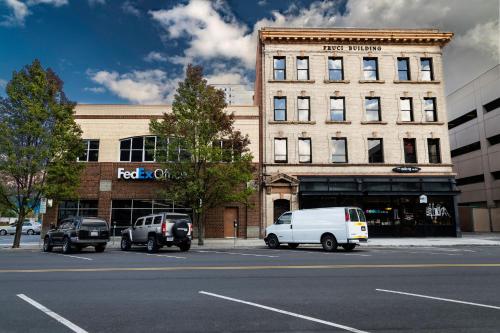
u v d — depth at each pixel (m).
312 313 6.12
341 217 17.95
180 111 23.17
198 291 7.91
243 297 7.31
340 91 29.55
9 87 21.20
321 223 18.58
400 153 28.78
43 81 21.89
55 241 19.05
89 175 27.80
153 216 19.05
